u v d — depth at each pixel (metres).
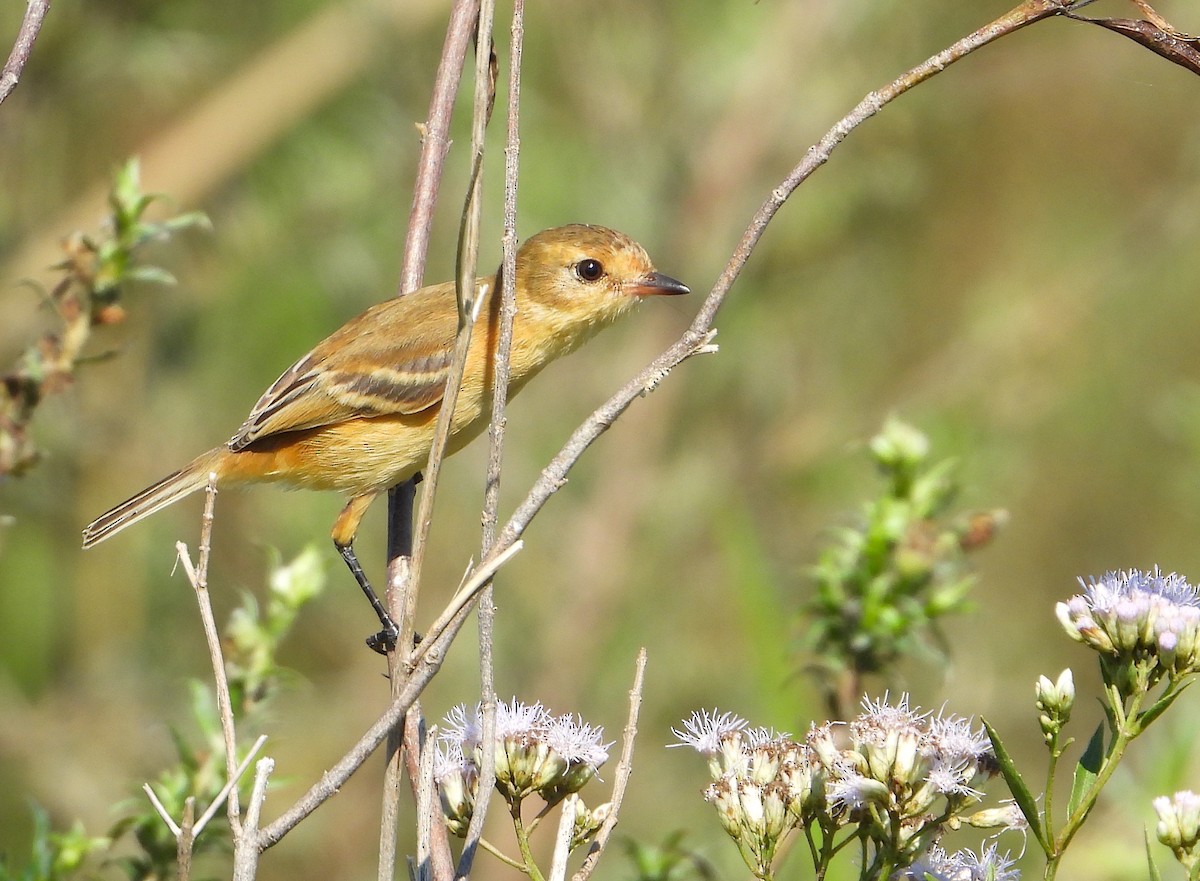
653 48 14.56
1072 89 14.88
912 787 4.86
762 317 14.67
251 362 13.66
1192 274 14.84
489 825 12.12
